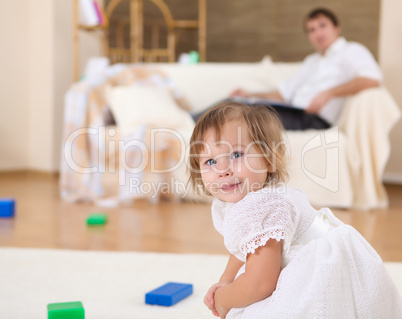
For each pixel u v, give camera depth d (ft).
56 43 16.89
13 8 17.06
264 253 3.34
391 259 6.84
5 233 8.26
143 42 19.67
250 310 3.43
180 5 20.08
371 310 3.44
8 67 17.08
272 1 18.42
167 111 12.42
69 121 12.59
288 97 13.26
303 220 3.60
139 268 6.25
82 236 8.14
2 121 17.07
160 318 4.62
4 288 5.42
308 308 3.28
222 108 3.63
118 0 17.65
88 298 5.15
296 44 18.02
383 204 11.40
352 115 11.37
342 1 16.89
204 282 5.74
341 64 12.59
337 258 3.38
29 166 17.67
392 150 15.35
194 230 8.69
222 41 19.53
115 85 13.60
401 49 14.74
